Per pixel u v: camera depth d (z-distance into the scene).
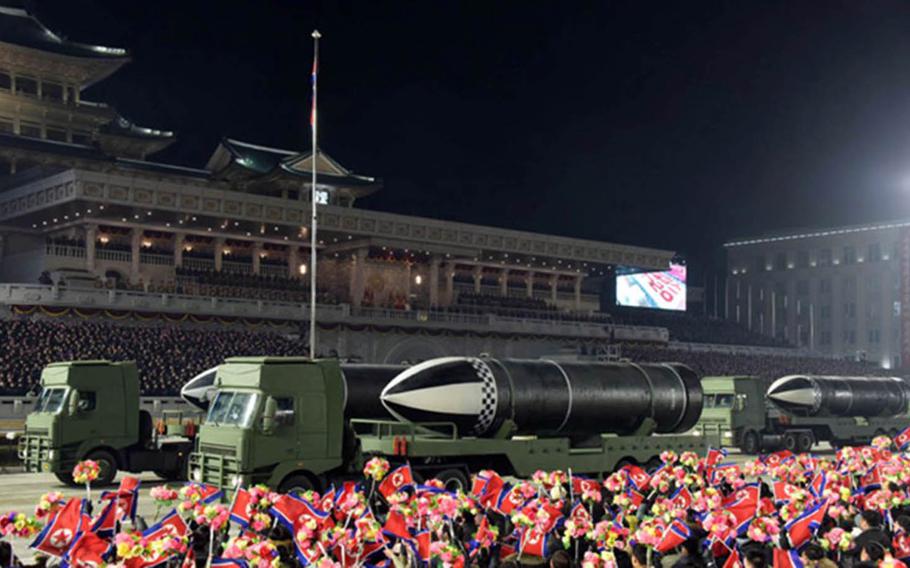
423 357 84.50
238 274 78.81
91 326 63.06
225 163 96.00
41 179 76.00
